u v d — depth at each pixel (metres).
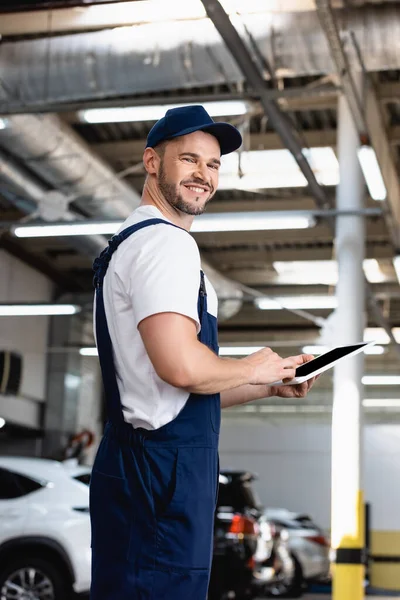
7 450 19.69
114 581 1.88
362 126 9.14
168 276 1.86
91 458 21.33
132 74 8.62
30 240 17.56
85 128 12.62
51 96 9.00
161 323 1.83
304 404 25.36
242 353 21.81
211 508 1.90
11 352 16.77
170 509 1.85
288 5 8.17
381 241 17.38
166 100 8.70
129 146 13.10
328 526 24.53
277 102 9.25
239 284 17.86
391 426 25.16
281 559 15.24
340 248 11.05
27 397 18.78
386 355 25.59
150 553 1.85
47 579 8.25
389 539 24.36
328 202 12.08
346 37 8.26
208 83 8.72
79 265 18.86
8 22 9.33
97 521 1.94
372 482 24.86
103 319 2.00
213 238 16.69
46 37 9.36
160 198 2.09
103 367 2.01
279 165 13.02
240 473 11.10
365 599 17.39
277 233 16.41
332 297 19.14
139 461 1.89
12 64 8.87
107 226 11.40
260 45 8.21
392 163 11.86
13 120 9.90
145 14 8.77
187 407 1.90
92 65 8.67
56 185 11.55
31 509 8.33
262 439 25.34
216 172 2.11
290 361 1.99
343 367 10.66
